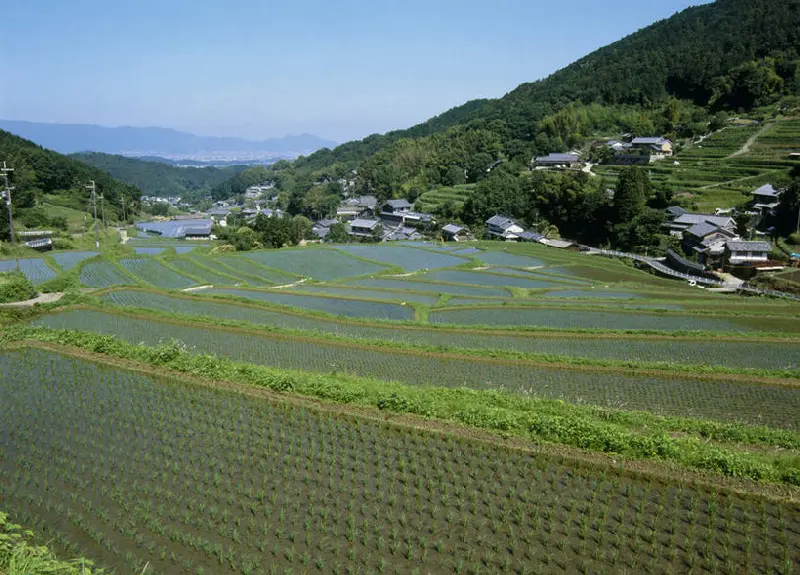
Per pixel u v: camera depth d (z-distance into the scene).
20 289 42.91
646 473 17.25
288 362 30.61
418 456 18.38
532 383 27.77
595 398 25.80
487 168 159.50
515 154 163.50
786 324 41.47
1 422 20.94
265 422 20.97
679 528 14.62
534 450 18.72
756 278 64.44
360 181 189.38
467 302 48.59
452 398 23.39
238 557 13.46
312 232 124.56
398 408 21.84
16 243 71.75
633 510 15.45
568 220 113.44
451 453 18.62
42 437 19.70
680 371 29.12
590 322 41.53
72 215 113.00
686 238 83.19
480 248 90.81
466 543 13.97
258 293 52.62
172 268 63.78
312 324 39.91
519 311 45.28
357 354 32.28
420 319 42.34
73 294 43.91
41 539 14.01
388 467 17.66
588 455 18.38
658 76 167.50
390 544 13.93
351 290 54.97
